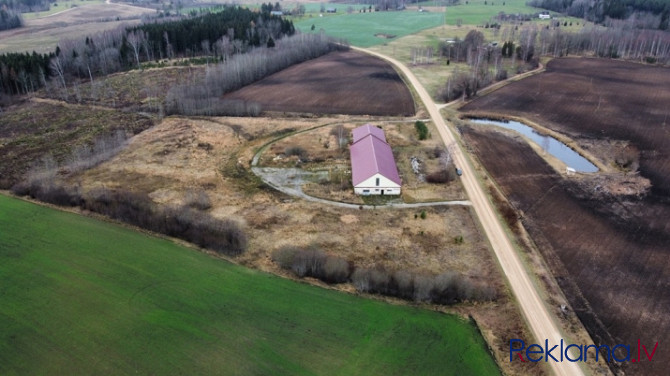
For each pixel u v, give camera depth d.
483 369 39.00
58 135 91.44
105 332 42.47
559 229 58.25
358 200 65.56
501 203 64.06
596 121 94.62
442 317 44.47
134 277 49.62
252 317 44.22
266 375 38.22
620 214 61.28
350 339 41.84
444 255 53.25
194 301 46.22
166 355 40.12
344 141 85.00
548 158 78.25
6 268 51.00
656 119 94.62
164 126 94.88
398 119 98.00
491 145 83.88
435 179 70.31
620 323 43.59
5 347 40.94
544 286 48.28
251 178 72.38
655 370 38.78
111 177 72.12
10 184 70.06
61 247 54.66
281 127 93.38
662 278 49.41
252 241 55.75
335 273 49.16
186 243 55.66
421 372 38.66
